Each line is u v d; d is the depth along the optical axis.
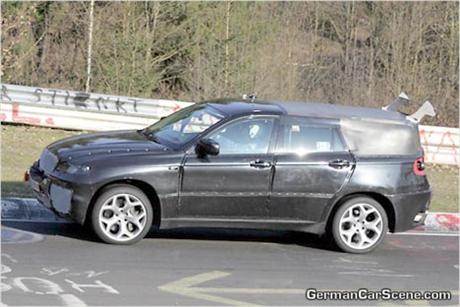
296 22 59.00
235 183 17.73
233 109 18.48
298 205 18.20
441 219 22.92
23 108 37.22
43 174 17.69
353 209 18.58
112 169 16.98
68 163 17.20
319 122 18.56
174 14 52.50
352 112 19.44
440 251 19.55
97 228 17.12
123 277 14.93
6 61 46.34
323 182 18.28
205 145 17.45
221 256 17.27
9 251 16.17
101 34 50.53
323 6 60.25
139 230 17.33
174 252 17.22
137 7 51.59
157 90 52.19
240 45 53.22
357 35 59.75
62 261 15.70
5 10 46.53
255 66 53.38
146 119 38.59
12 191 21.67
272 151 18.09
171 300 13.72
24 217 19.53
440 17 56.38
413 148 19.23
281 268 16.67
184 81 53.03
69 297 13.42
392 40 56.16
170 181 17.33
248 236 19.62
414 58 55.84
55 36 50.47
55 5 50.12
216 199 17.66
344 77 57.06
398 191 18.73
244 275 15.81
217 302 13.81
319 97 55.69
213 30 53.00
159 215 17.48
